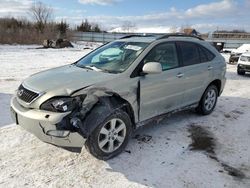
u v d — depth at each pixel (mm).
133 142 4227
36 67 11867
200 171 3488
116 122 3693
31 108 3350
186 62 4906
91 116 3350
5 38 28062
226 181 3295
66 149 3893
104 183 3172
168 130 4785
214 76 5590
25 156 3676
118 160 3672
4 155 3678
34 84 3576
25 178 3193
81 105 3268
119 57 4281
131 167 3518
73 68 4316
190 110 5965
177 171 3469
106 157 3643
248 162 3766
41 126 3193
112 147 3678
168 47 4633
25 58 15250
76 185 3113
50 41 25953
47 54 18328
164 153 3918
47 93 3309
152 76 4137
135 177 3311
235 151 4082
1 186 3027
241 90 8414
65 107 3182
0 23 38656
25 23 41750
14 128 4531
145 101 4086
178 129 4848
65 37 35406
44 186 3064
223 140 4465
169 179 3297
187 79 4840
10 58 14859
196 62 5156
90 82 3549
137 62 4023
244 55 11430
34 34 30938
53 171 3361
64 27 39188
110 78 3705
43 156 3695
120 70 3955
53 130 3145
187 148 4113
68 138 3182
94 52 4914
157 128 4859
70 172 3355
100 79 3650
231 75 11586
